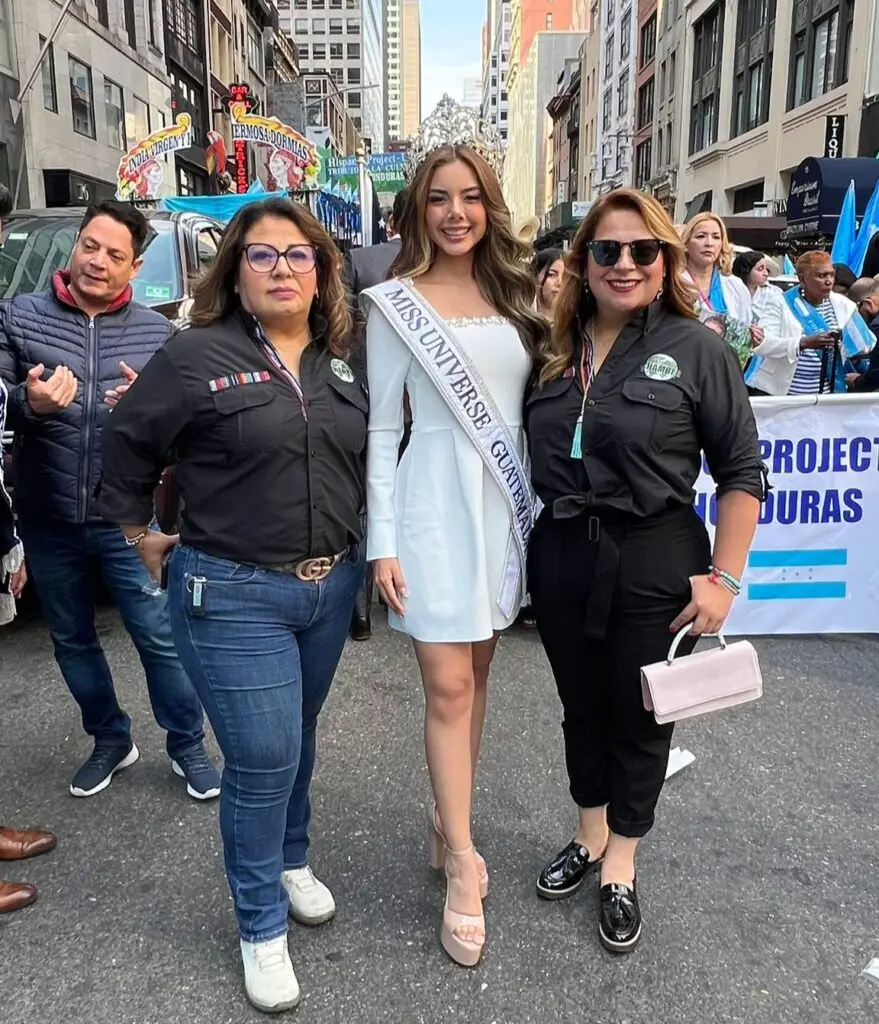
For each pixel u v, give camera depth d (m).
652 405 2.03
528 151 94.94
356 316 2.23
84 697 2.91
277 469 1.91
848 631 4.32
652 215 2.03
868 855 2.60
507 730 3.35
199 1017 2.02
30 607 4.61
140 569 2.71
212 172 17.03
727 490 2.12
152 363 1.92
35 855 2.60
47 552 2.75
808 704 3.57
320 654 2.15
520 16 106.94
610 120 45.16
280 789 2.02
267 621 1.96
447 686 2.21
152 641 2.78
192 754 2.94
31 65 17.58
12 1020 2.00
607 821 2.38
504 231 2.17
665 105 33.97
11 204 2.62
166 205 9.15
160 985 2.11
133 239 2.74
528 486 2.26
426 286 2.21
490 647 2.33
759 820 2.78
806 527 4.21
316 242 1.98
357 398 2.07
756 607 4.28
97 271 2.66
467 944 2.15
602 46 47.41
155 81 25.31
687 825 2.75
